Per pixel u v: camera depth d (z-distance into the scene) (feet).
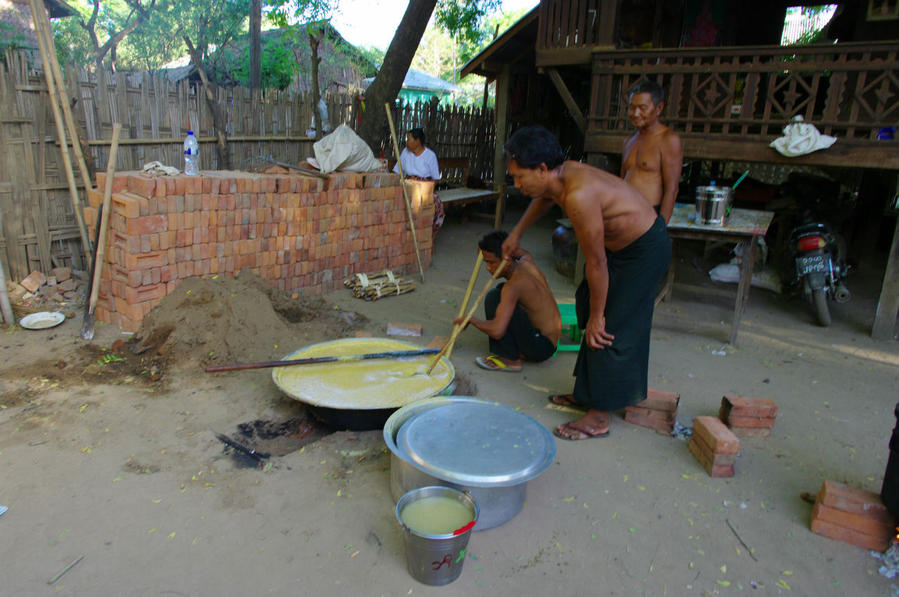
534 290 12.67
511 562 7.51
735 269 21.54
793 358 14.97
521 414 9.09
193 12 41.57
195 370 12.41
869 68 15.47
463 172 32.71
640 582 7.32
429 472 7.50
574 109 20.84
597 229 9.07
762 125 17.04
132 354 12.93
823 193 21.48
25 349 12.89
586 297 11.00
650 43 28.66
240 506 8.32
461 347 14.65
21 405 10.66
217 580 7.00
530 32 28.63
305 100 24.27
